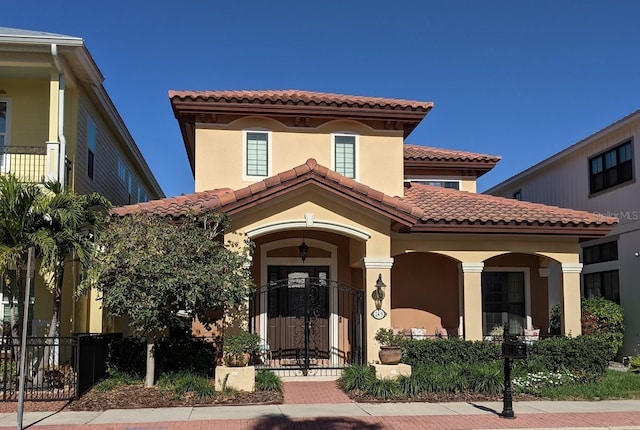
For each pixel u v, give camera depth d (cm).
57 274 1335
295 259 1723
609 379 1460
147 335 1277
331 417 1081
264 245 1705
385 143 1827
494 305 1848
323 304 1728
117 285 1188
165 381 1287
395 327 1764
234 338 1296
